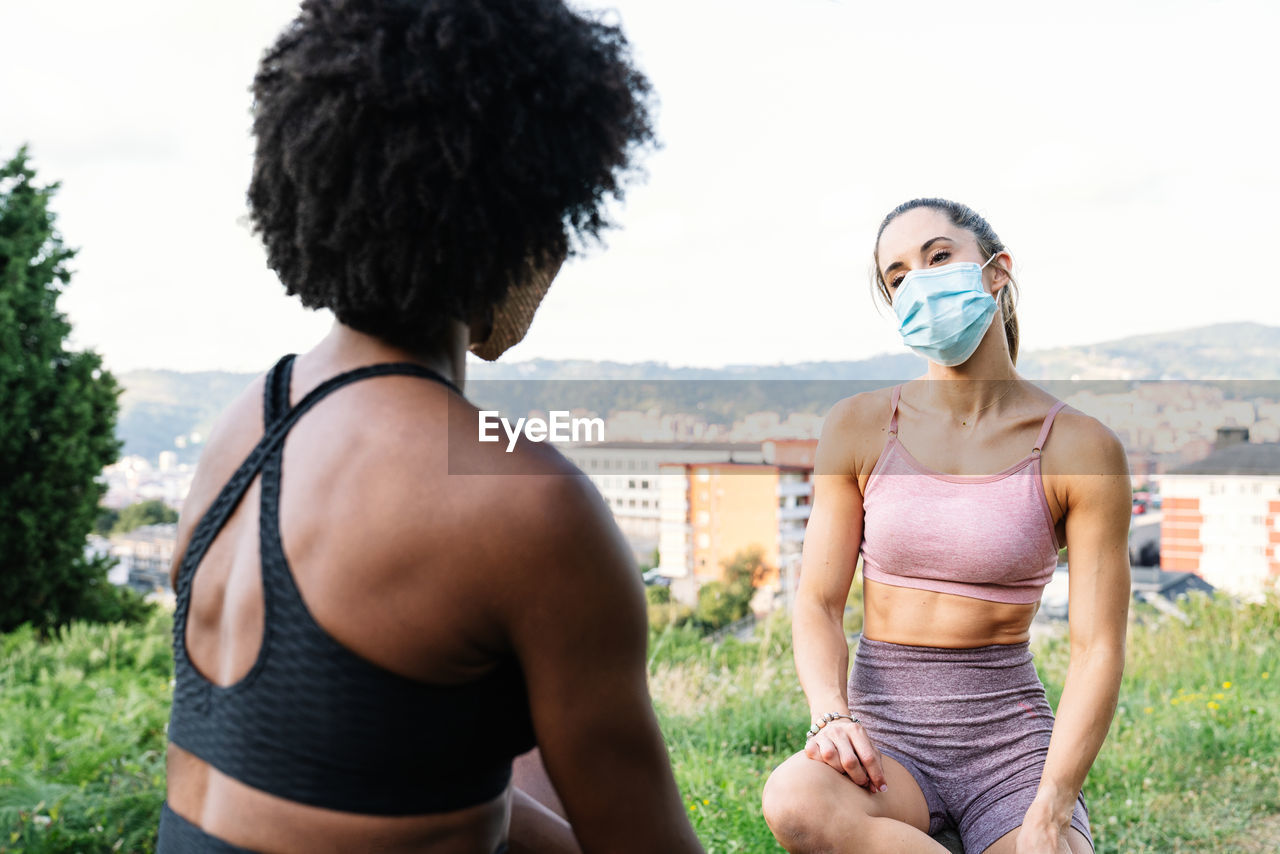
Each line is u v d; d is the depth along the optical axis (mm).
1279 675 4672
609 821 901
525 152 880
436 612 807
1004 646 1960
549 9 926
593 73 934
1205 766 3586
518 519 811
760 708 4219
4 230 8359
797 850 1731
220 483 938
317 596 815
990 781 1880
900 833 1692
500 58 867
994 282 2088
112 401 8664
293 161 862
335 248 875
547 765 892
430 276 890
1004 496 1927
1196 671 4793
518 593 814
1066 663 4723
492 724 881
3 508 7902
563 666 839
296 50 884
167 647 6859
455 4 870
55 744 3967
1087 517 1895
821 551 2113
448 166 857
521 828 1206
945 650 1958
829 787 1731
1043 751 1880
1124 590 1881
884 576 2025
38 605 8039
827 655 2008
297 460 867
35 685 5668
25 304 8305
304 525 832
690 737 3912
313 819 816
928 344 1977
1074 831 1761
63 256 8609
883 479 2031
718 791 3248
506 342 1109
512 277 948
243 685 837
